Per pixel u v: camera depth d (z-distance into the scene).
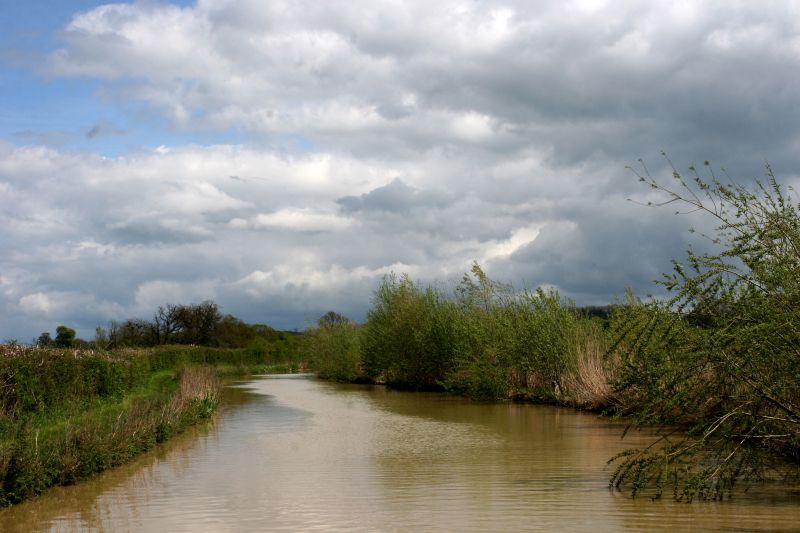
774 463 11.15
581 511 9.96
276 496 11.51
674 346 11.13
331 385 45.66
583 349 25.75
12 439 13.83
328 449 16.75
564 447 16.23
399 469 13.77
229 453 16.44
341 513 10.23
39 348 21.50
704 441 10.48
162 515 10.50
